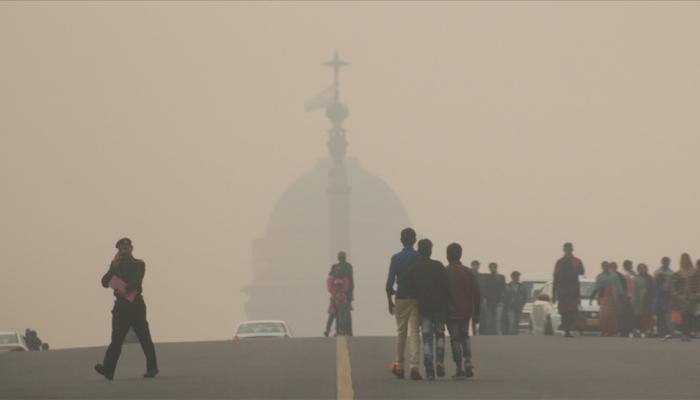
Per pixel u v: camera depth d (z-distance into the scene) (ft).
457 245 147.02
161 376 152.35
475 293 145.48
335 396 126.52
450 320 145.18
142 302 150.30
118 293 149.38
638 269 275.59
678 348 203.00
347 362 171.83
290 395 127.65
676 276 241.55
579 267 255.29
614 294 269.44
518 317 308.19
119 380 148.15
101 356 194.39
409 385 137.59
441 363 145.69
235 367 164.66
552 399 122.93
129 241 150.61
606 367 160.66
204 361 178.19
